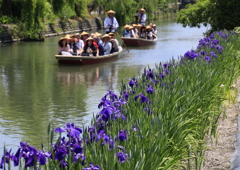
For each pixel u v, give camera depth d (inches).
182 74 395.2
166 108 273.0
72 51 996.6
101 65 952.3
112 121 229.5
